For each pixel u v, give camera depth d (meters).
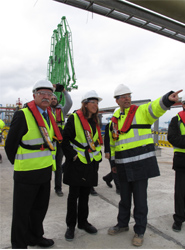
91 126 2.61
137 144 2.47
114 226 2.67
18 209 1.99
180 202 2.68
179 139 2.61
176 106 10.88
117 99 2.60
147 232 2.67
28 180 1.97
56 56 20.62
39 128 2.02
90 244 2.39
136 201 2.48
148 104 2.49
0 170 5.99
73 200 2.51
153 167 2.45
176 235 2.61
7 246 2.31
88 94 2.51
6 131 11.39
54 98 3.88
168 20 4.20
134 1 3.31
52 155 2.30
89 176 2.49
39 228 2.26
